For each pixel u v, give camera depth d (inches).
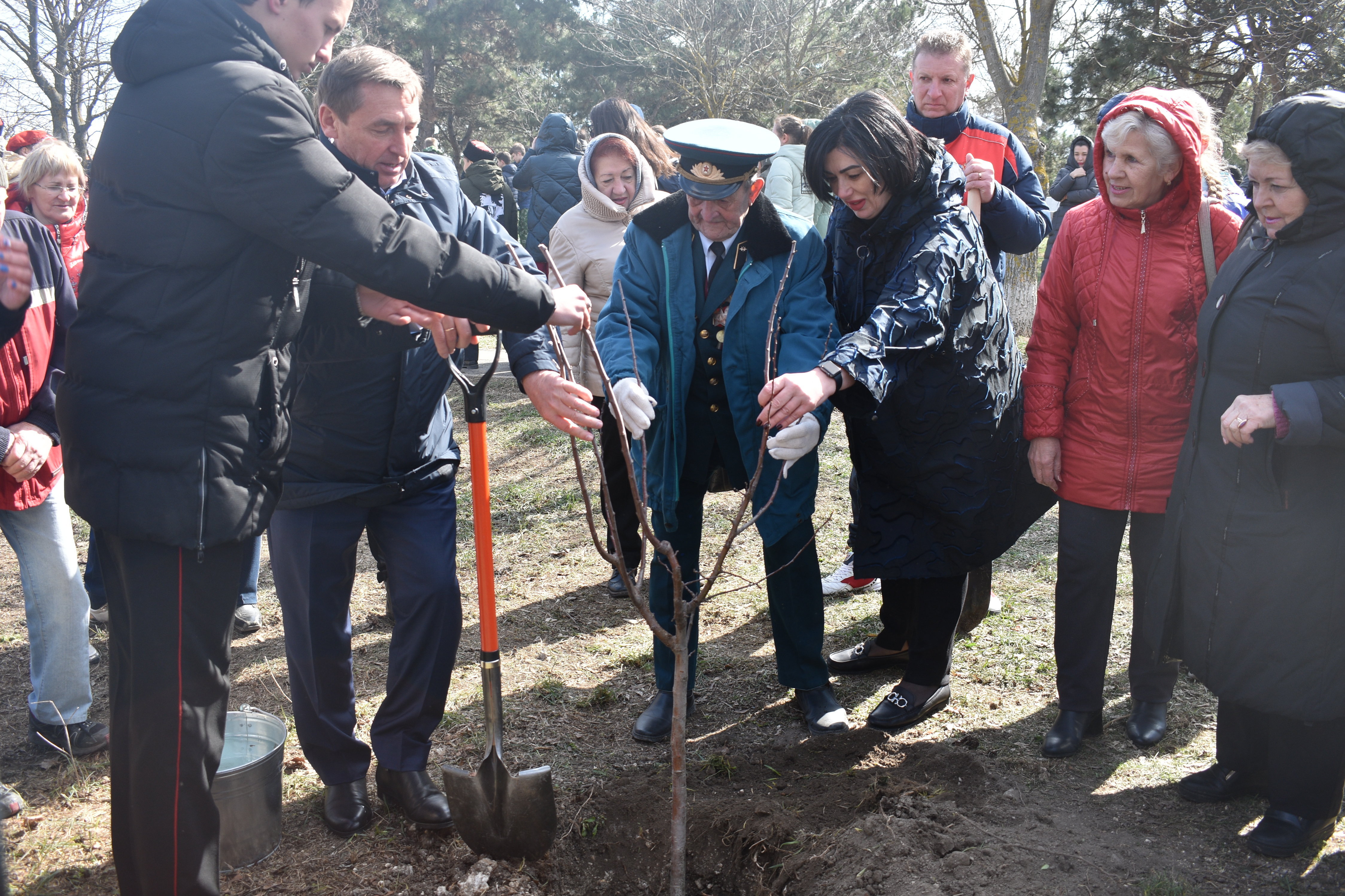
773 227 109.1
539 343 93.4
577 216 162.9
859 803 100.7
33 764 119.9
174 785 77.7
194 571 76.6
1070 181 383.9
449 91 1156.5
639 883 98.3
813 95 861.8
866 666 138.1
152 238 73.1
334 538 96.8
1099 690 113.2
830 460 241.6
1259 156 86.6
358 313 89.4
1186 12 645.3
